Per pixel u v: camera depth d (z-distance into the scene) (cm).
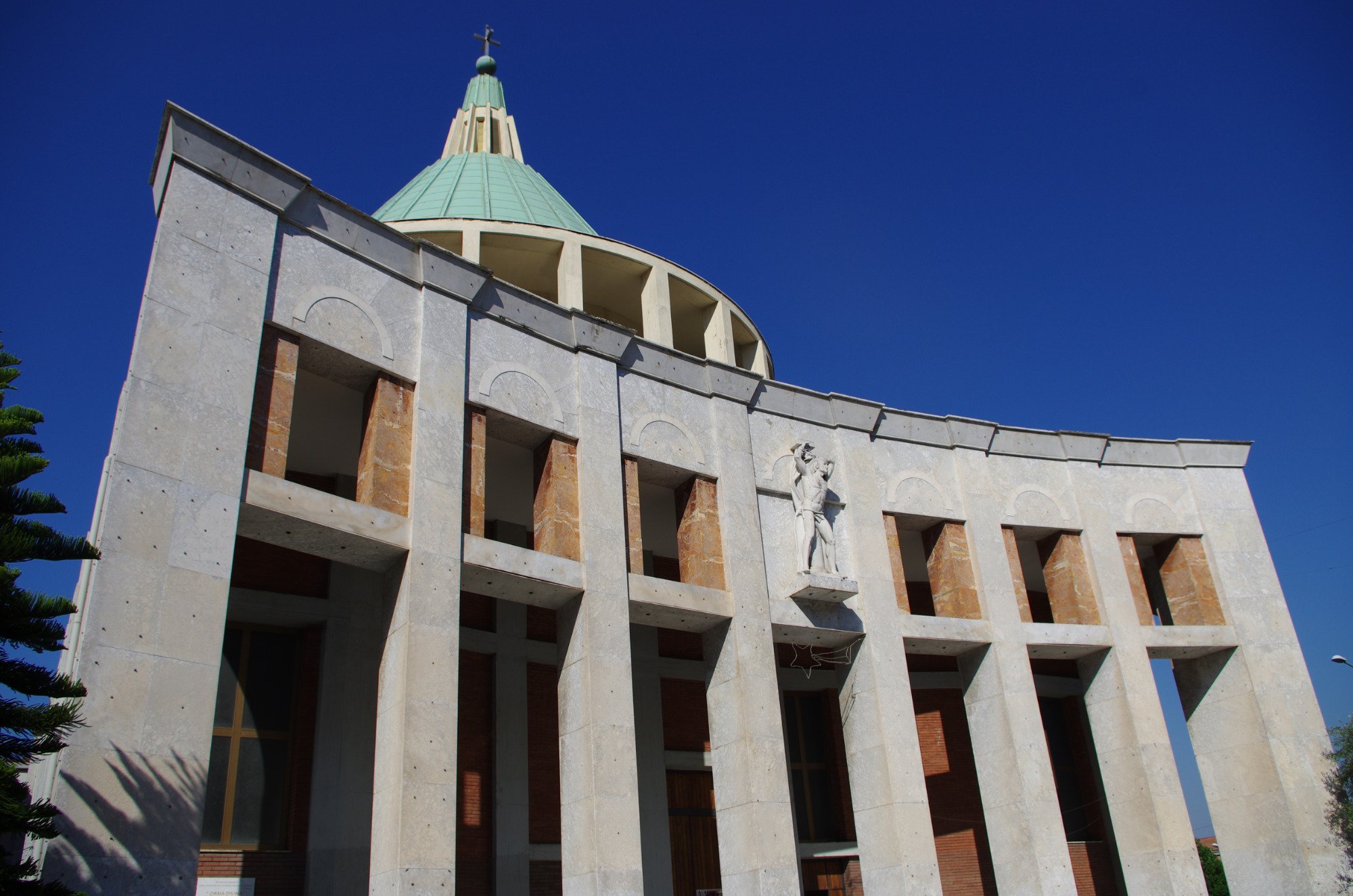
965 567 2405
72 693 1027
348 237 1711
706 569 2030
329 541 1528
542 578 1733
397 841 1387
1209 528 2672
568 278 2391
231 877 1652
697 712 2386
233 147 1578
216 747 1747
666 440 2084
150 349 1386
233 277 1517
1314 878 2291
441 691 1513
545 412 1895
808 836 2464
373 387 1677
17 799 985
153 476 1326
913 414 2481
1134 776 2297
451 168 3078
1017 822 2147
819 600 2123
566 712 1752
